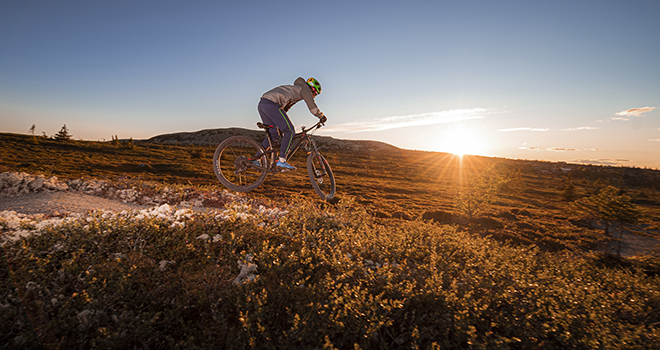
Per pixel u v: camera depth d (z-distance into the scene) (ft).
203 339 11.70
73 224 18.29
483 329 13.28
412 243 25.62
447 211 138.51
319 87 14.15
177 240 18.31
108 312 12.15
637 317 17.61
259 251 18.07
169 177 168.55
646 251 98.68
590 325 13.99
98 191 43.50
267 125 13.87
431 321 13.48
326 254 19.52
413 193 208.85
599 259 67.36
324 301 13.56
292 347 11.45
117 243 17.16
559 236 112.88
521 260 26.71
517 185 258.57
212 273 15.23
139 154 280.92
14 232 16.30
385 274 16.39
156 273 14.57
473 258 22.94
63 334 10.03
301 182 185.78
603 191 122.42
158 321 12.29
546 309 15.14
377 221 49.62
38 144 277.64
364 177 279.28
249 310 12.83
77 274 13.43
